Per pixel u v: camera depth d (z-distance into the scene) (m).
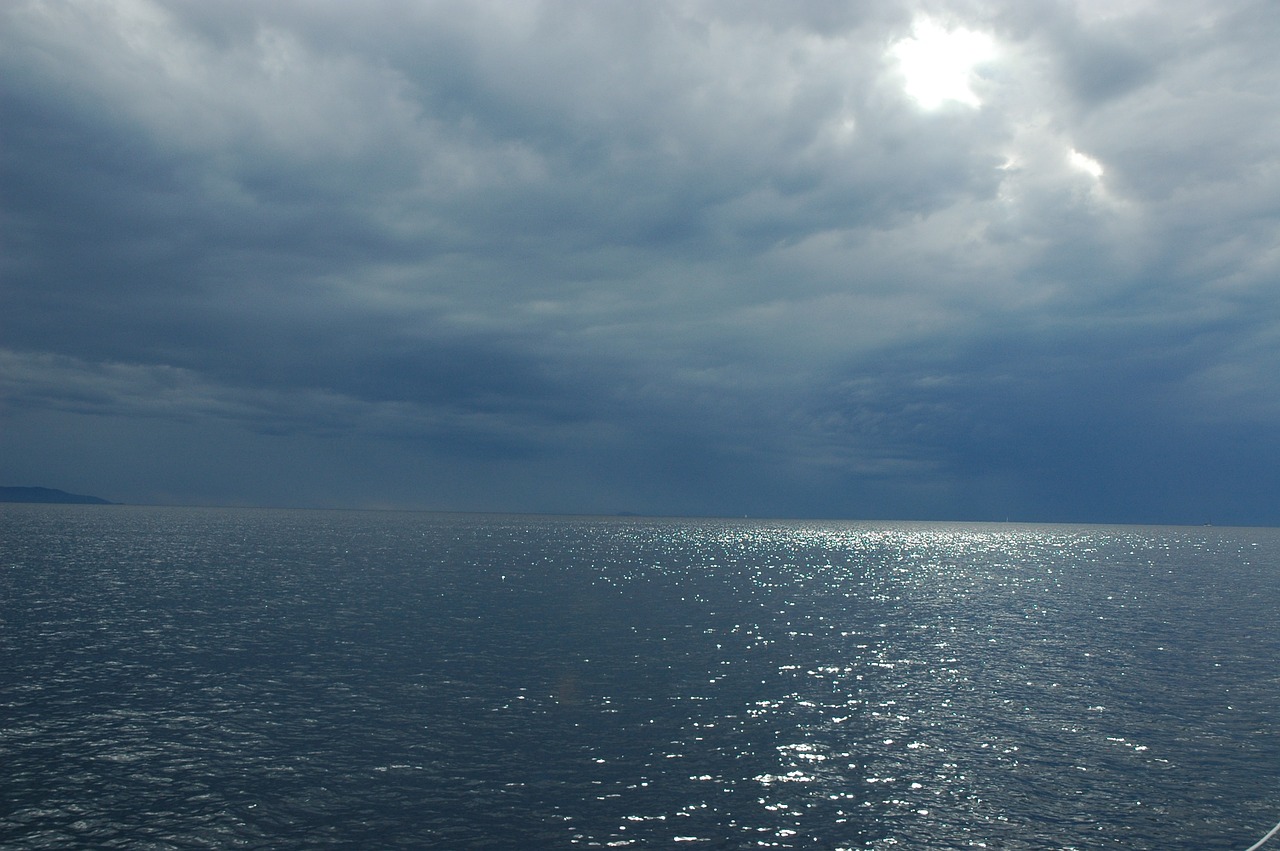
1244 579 101.38
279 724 30.98
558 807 23.52
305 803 23.55
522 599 69.69
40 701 33.16
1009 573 108.44
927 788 25.41
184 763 26.55
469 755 27.89
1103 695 37.31
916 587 87.06
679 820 22.72
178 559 101.12
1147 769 27.38
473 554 126.31
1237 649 49.56
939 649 48.69
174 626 51.22
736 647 48.25
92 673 38.09
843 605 70.06
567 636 51.00
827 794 24.80
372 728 30.73
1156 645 50.78
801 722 32.41
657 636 51.66
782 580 93.50
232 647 45.06
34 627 49.56
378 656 43.66
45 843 20.67
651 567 109.56
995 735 31.00
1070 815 23.48
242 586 73.81
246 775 25.62
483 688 37.09
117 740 28.62
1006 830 22.41
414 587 76.69
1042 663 44.62
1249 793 25.34
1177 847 21.58
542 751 28.44
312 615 57.16
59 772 25.45
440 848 20.80
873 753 28.70
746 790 25.05
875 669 42.56
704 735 30.52
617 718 32.62
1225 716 33.94
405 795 24.27
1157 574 108.81
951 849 21.19
